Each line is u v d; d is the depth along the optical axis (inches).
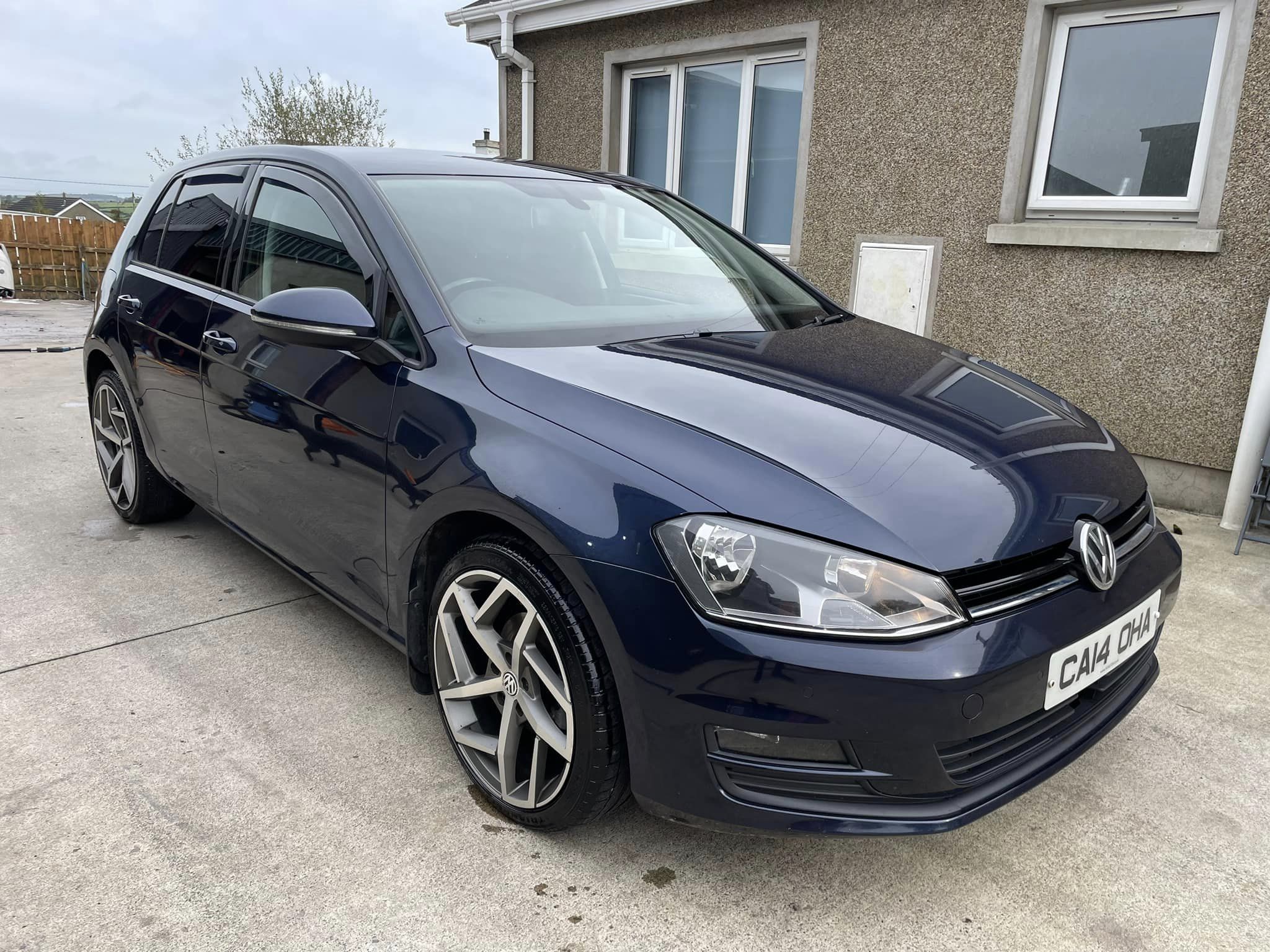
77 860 73.6
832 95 215.0
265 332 103.2
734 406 74.2
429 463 79.4
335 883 71.9
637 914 69.7
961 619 61.4
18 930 66.1
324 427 92.2
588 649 68.3
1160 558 79.4
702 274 113.2
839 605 60.1
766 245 247.0
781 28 222.7
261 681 103.0
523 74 287.4
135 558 138.7
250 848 75.6
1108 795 86.8
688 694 62.7
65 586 127.6
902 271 208.4
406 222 94.1
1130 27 173.6
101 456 155.5
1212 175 163.3
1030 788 67.2
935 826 62.2
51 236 622.8
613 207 115.8
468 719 82.7
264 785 84.1
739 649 60.7
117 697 99.0
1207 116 166.9
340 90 925.2
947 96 196.1
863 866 76.2
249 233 113.4
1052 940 68.4
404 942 66.2
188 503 150.8
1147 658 82.4
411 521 81.7
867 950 66.9
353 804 81.7
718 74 249.1
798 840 79.3
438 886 71.9
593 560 65.8
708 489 64.5
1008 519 66.7
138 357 130.7
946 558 62.1
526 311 91.4
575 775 70.8
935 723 59.7
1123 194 180.7
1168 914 71.4
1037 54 181.2
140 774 85.4
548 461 70.7
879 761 60.9
